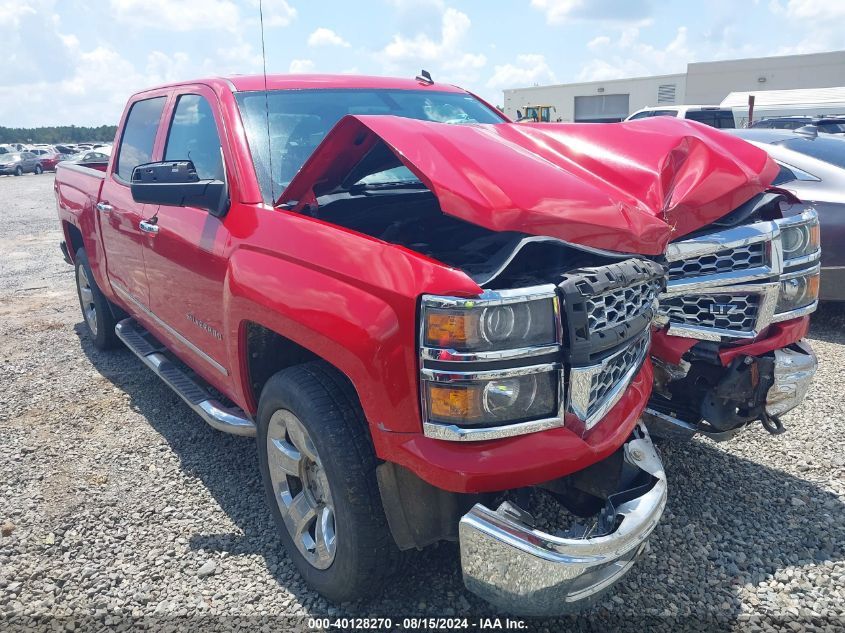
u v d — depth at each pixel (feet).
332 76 12.16
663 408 10.15
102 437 12.72
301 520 8.22
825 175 17.81
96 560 9.11
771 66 116.47
